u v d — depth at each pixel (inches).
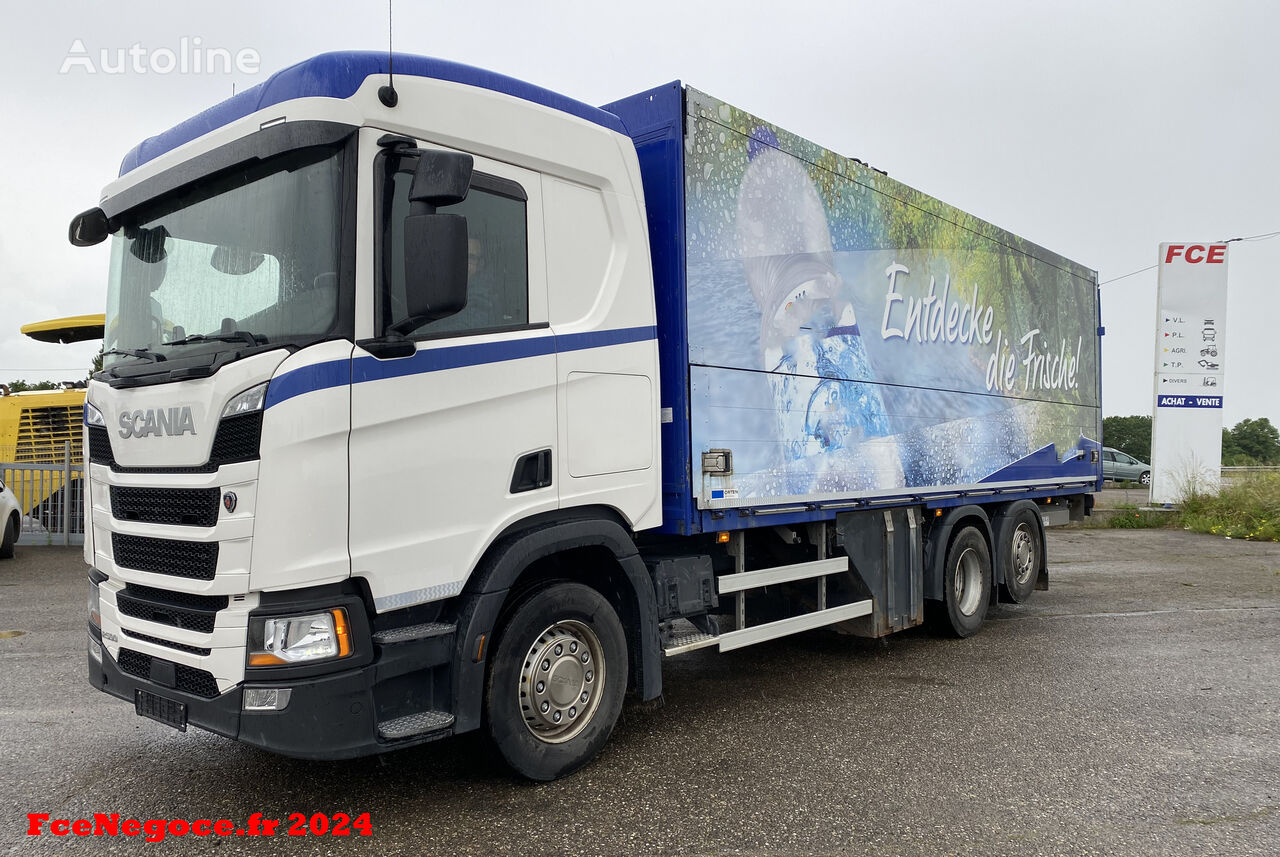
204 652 138.8
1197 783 170.1
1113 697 230.8
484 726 158.1
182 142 161.8
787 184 227.1
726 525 204.8
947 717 212.2
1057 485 377.7
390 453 142.3
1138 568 500.1
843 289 247.4
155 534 146.6
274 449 131.9
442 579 148.6
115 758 179.9
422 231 135.4
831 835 144.8
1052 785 168.2
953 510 302.0
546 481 166.4
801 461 228.4
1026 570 357.1
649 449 188.5
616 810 154.3
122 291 171.6
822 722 207.9
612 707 177.0
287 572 131.8
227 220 150.9
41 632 299.3
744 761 180.1
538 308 167.9
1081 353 407.2
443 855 136.4
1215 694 234.1
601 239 182.4
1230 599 392.2
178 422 142.7
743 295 210.7
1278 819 153.8
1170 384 789.2
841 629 267.4
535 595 163.8
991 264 329.4
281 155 142.3
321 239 139.4
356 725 136.9
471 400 153.6
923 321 285.7
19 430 548.4
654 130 199.6
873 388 259.1
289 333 138.9
